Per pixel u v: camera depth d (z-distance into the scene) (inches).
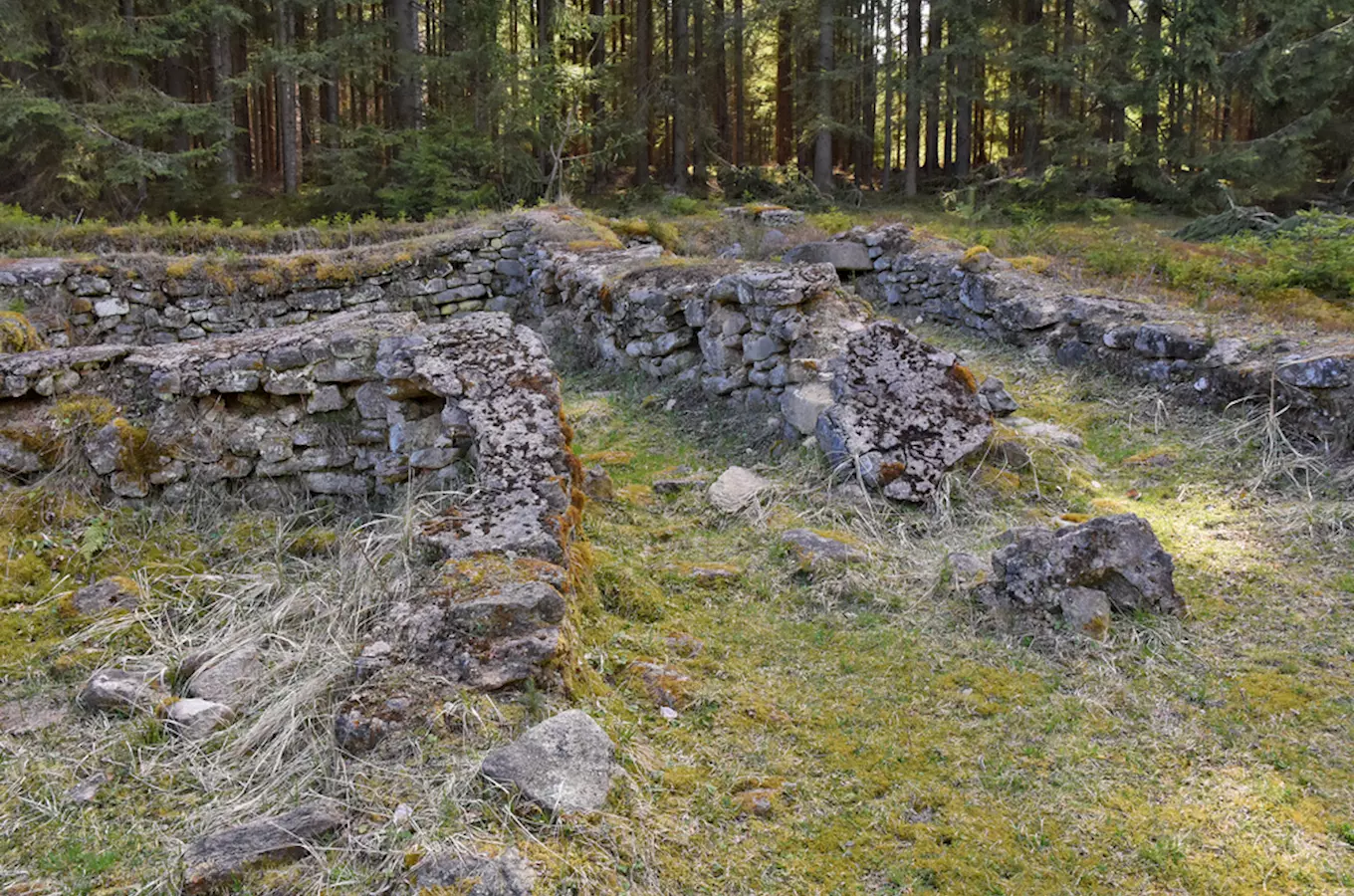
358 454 170.9
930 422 193.6
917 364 202.7
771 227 490.0
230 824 94.2
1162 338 236.1
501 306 412.2
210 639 128.6
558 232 405.4
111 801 99.5
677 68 849.5
